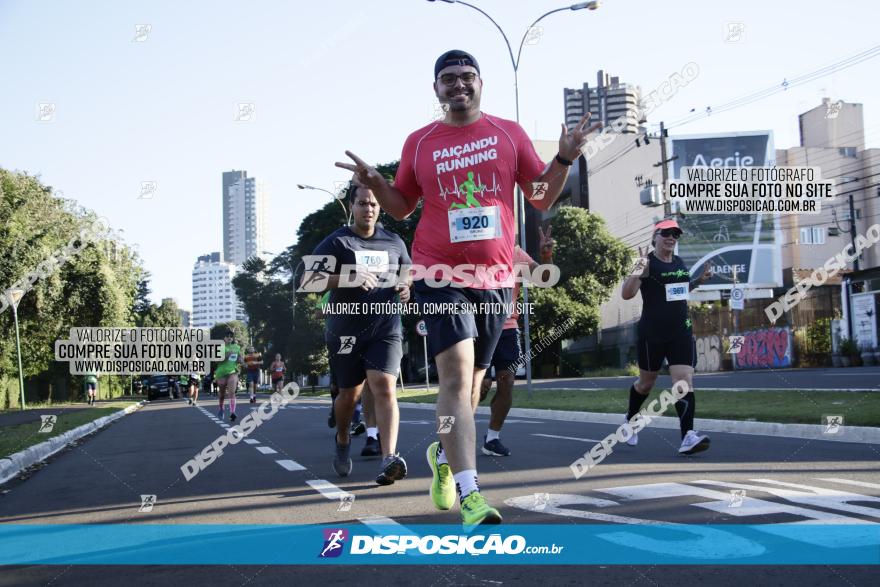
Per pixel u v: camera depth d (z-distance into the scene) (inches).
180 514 198.5
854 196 2568.9
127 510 209.2
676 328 284.5
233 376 697.6
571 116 6245.1
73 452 417.1
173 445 425.1
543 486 215.8
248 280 2322.8
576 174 2317.9
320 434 453.7
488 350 152.7
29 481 293.7
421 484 231.6
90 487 263.1
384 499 206.1
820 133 2637.8
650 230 2292.1
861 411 401.1
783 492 192.4
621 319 2249.0
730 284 1843.0
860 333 1434.5
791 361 1616.6
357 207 241.6
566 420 556.1
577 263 1870.1
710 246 1849.2
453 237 146.1
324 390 2006.6
